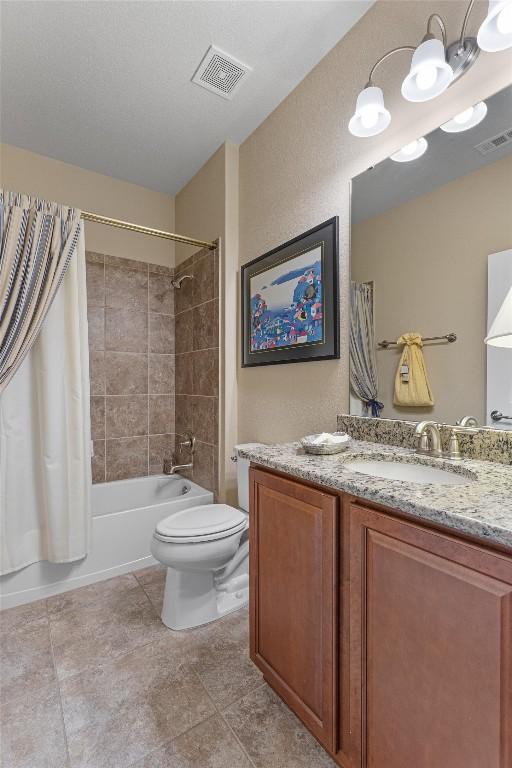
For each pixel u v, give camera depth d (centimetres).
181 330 289
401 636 76
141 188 286
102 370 267
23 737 109
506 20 95
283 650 111
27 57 168
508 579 59
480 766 62
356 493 85
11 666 137
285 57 168
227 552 160
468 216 115
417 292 130
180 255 290
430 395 126
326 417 167
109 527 206
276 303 195
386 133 141
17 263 181
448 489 82
